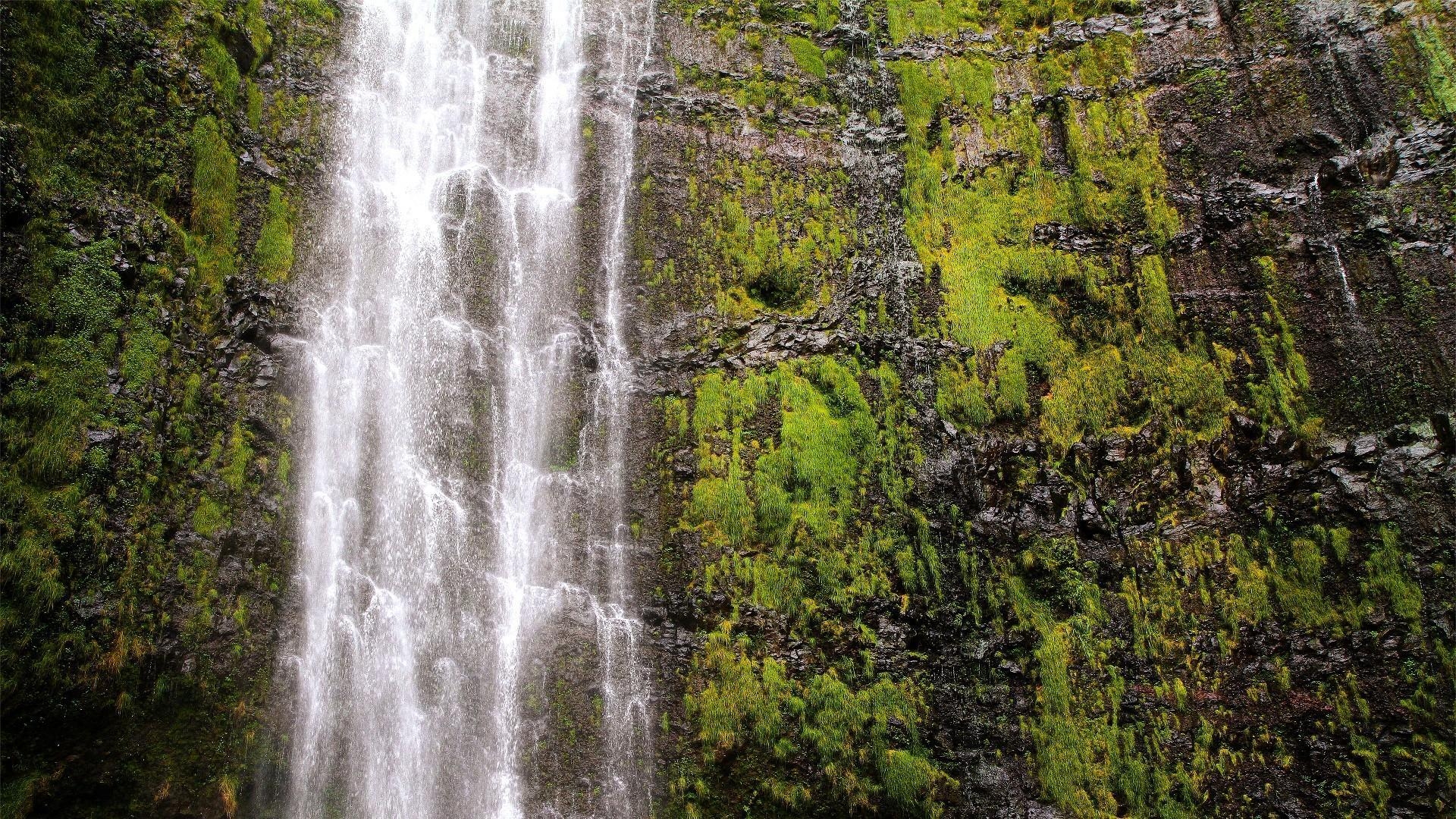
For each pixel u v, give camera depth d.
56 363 8.61
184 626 8.84
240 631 9.20
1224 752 9.92
